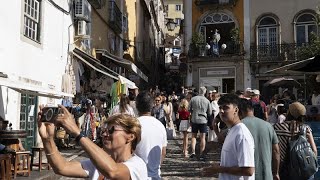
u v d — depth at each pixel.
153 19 47.12
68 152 13.04
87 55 16.70
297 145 5.18
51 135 2.64
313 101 12.45
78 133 2.39
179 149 14.13
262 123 4.61
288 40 26.61
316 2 26.14
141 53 35.38
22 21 11.79
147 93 4.79
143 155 4.32
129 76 27.78
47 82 13.64
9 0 10.85
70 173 2.78
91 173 2.87
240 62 26.94
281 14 26.78
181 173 9.62
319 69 10.20
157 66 49.91
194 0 28.64
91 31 18.45
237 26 27.48
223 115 4.00
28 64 12.17
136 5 33.44
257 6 27.25
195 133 11.82
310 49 23.00
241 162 3.73
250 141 3.79
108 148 2.60
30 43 12.31
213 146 13.39
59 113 2.46
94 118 14.80
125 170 2.43
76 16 16.30
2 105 10.73
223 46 26.81
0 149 8.52
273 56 26.39
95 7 18.95
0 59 10.39
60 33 14.87
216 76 27.41
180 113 12.56
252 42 27.16
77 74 16.72
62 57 15.06
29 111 12.59
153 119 4.57
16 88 9.61
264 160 4.47
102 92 19.33
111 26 22.69
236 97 4.04
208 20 28.30
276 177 4.77
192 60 27.77
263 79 26.78
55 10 14.38
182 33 30.19
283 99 13.52
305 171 5.13
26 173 9.09
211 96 13.15
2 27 10.48
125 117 2.64
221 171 3.82
